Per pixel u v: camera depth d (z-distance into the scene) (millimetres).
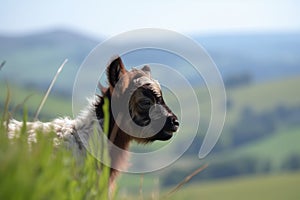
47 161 7371
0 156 6586
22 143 8008
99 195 8742
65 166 7902
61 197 7223
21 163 6766
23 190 6160
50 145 8203
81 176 8633
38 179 6680
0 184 6133
